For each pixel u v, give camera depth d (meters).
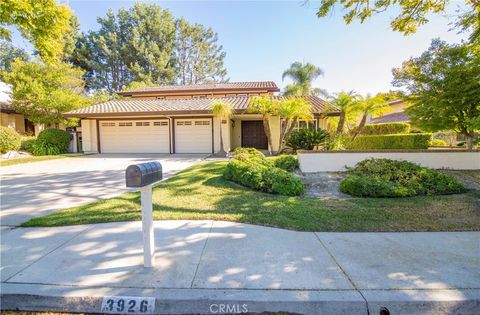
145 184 2.67
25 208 5.25
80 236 3.79
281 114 12.52
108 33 35.03
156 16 35.97
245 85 23.81
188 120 16.28
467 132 9.36
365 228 4.03
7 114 19.61
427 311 2.29
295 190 6.09
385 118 24.81
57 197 6.11
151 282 2.59
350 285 2.50
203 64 41.19
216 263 2.96
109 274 2.75
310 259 3.04
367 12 6.41
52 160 13.15
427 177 6.30
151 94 23.48
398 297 2.33
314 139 11.62
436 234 3.79
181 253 3.22
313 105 15.09
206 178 7.66
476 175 7.49
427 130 10.09
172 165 10.86
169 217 4.54
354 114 11.62
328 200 5.58
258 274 2.72
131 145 16.84
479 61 7.63
